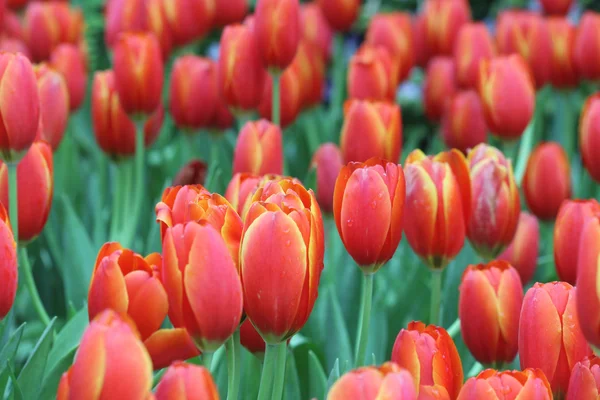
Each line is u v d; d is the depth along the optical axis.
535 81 1.70
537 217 1.47
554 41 1.76
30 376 1.15
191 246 1.01
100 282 1.02
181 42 1.63
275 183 1.06
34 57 1.79
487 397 0.99
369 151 1.34
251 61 1.44
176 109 1.55
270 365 1.05
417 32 1.98
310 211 1.03
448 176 1.19
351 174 1.10
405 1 3.35
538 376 1.01
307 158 1.89
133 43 1.40
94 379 0.94
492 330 1.15
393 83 1.57
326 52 1.98
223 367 1.21
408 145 2.02
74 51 1.59
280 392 1.09
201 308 1.02
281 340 1.05
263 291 1.03
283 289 1.03
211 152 1.74
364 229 1.10
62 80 1.39
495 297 1.15
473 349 1.16
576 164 2.21
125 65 1.40
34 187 1.22
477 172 1.26
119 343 0.94
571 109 1.85
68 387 0.95
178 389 0.96
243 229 1.03
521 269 1.35
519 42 1.70
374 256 1.11
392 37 1.81
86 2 2.84
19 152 1.19
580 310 1.04
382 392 0.94
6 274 1.07
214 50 2.59
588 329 1.04
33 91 1.18
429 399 1.01
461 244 1.21
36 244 1.49
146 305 1.02
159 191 1.68
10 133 1.17
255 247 1.02
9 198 1.20
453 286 1.39
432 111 1.85
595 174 1.41
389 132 1.35
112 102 1.44
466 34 1.71
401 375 0.95
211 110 1.55
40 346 1.15
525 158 1.65
